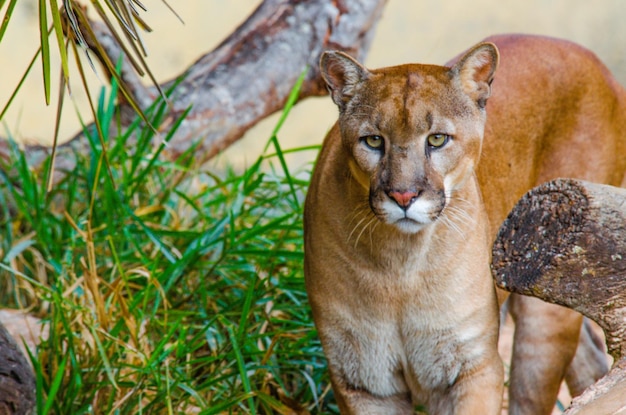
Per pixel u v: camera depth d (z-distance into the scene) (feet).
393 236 22.21
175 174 35.86
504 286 19.62
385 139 21.70
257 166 32.24
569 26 73.31
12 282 32.86
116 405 24.93
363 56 39.70
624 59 71.41
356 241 22.58
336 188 23.02
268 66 38.22
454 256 22.58
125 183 32.48
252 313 29.07
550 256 18.75
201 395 26.63
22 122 63.72
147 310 29.99
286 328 29.78
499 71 26.81
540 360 26.58
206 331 27.86
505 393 31.30
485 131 25.55
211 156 37.99
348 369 23.88
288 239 31.32
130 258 31.24
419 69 22.53
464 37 73.82
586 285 18.53
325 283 23.24
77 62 20.29
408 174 21.29
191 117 36.91
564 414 16.58
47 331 29.91
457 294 22.77
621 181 29.04
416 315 22.93
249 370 27.78
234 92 37.76
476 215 23.11
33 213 33.78
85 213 33.24
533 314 26.48
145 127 34.37
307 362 28.12
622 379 17.03
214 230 30.66
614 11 73.51
